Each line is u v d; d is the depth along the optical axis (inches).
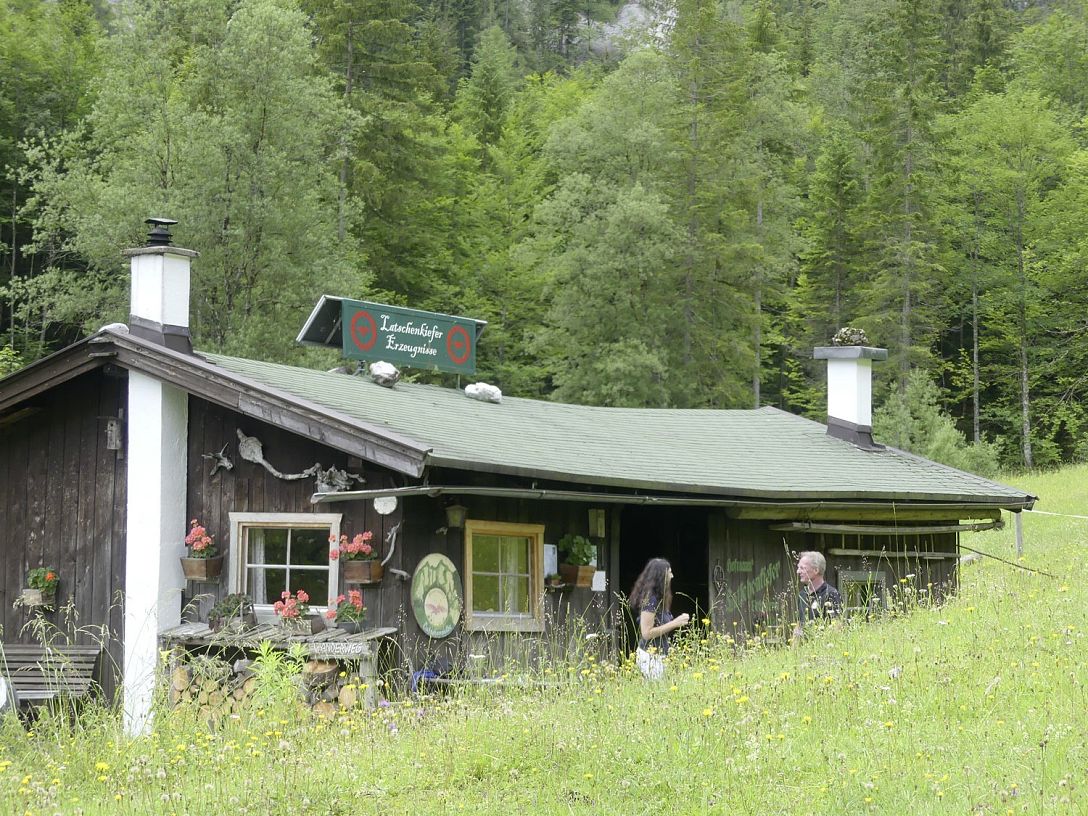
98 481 533.0
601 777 306.7
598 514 566.9
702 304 1953.7
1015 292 2142.0
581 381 1824.6
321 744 365.4
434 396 613.3
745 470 625.6
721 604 592.1
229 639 468.4
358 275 1593.3
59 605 530.0
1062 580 587.8
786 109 2233.0
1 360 1341.0
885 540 666.8
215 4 1585.9
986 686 362.6
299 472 498.0
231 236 1454.2
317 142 1569.9
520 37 3951.8
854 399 750.5
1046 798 263.1
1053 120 2234.3
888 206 2042.3
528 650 500.7
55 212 1494.8
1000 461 2170.3
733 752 315.3
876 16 2938.0
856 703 353.1
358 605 470.3
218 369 486.6
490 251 2112.5
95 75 1732.3
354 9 1843.0
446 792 305.3
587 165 1963.6
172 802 302.5
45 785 326.6
